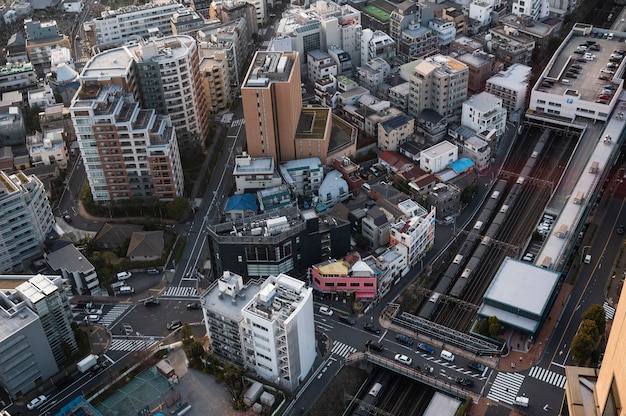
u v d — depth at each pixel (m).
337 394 198.75
